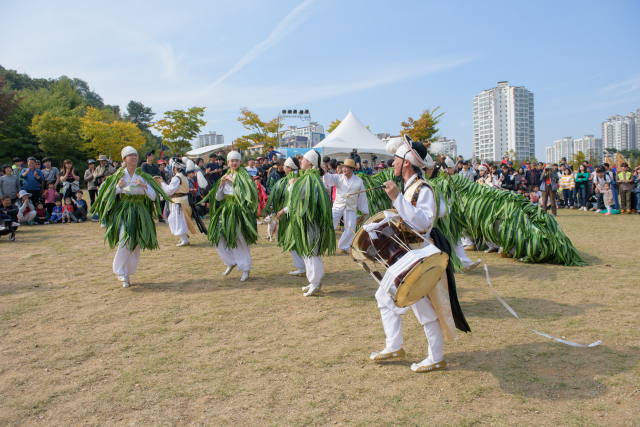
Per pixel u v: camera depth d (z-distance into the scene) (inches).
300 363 138.3
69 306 194.5
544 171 582.9
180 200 346.9
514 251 302.2
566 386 121.4
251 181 242.8
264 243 372.5
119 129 1502.2
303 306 197.2
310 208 203.3
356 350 148.4
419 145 129.4
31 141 1525.6
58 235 395.5
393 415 107.9
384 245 131.8
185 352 146.6
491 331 164.4
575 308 190.1
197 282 239.5
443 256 119.1
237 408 111.7
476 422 104.3
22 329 166.4
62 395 118.2
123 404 113.5
